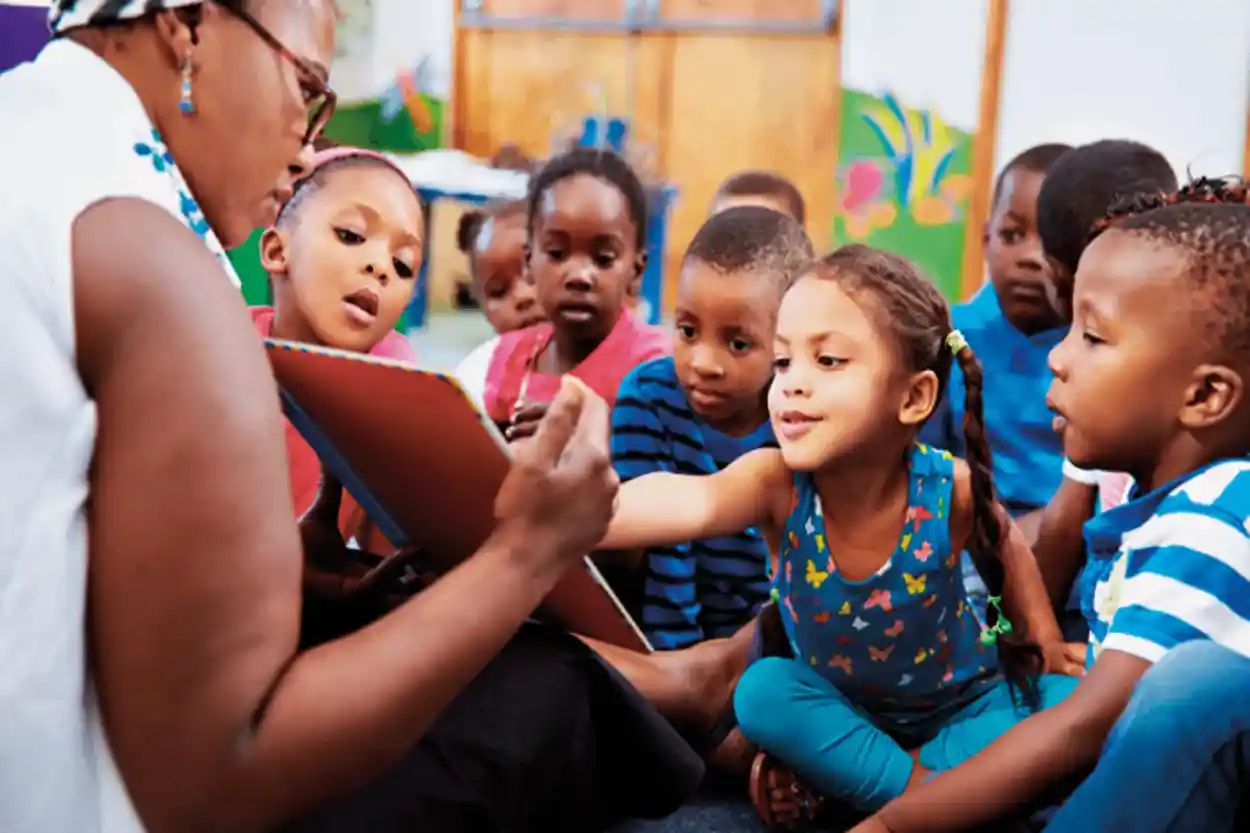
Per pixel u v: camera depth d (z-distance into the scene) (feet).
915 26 8.50
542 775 2.95
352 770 2.22
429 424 2.74
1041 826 3.71
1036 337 6.02
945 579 4.01
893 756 4.05
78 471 2.13
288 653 2.20
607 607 3.18
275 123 2.62
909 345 3.81
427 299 8.31
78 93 2.37
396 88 9.10
